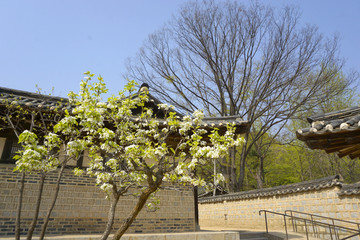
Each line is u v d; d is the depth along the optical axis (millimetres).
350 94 21094
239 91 19844
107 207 7918
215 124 8398
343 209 10070
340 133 3848
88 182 7926
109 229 3967
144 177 4918
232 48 19906
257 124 23688
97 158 5039
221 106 20547
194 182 4285
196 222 8844
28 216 7051
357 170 21031
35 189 7324
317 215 10641
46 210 7258
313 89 18344
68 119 3750
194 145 4574
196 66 20875
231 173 19031
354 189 9781
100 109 4406
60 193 7516
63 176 7707
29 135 3201
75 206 7566
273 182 25609
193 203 9047
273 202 13273
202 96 20984
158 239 7176
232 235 7836
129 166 4867
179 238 7359
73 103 4730
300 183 12164
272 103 18625
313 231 10672
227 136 4535
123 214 8008
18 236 3520
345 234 9773
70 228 7332
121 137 4867
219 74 20609
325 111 21031
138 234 7273
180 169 4207
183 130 4883
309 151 23672
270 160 25734
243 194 15227
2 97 7016
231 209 16188
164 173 4473
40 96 7730
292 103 18672
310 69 18297
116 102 5043
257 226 13914
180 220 8664
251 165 25422
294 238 9742
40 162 3242
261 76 19172
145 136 5355
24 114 6910
